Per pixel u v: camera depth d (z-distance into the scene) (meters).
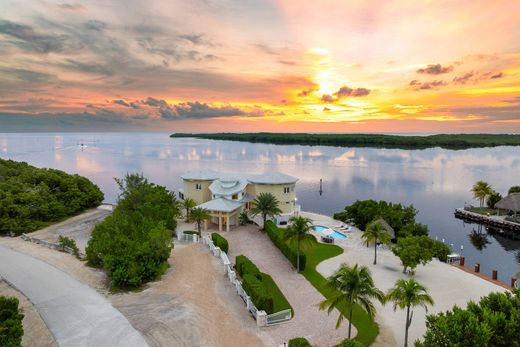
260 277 38.78
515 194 86.81
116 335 27.86
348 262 48.81
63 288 36.28
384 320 33.69
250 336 29.50
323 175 152.88
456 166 184.38
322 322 32.53
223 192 66.44
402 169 173.00
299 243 45.16
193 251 49.12
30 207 65.06
